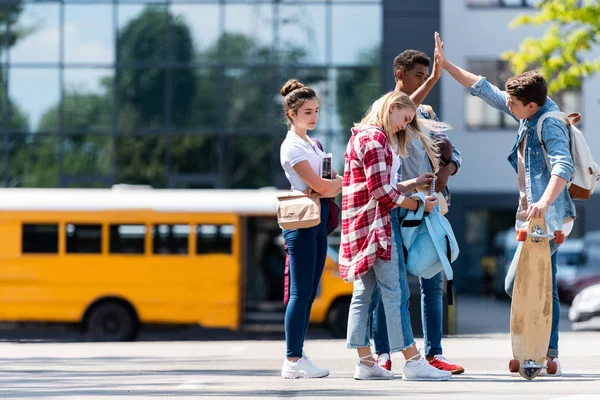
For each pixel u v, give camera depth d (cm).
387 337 963
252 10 4009
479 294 5091
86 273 2462
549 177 888
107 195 2486
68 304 2461
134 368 1089
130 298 2461
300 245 931
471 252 5128
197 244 2477
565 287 3744
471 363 1073
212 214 2477
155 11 4031
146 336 2670
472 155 5041
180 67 4025
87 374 1012
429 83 972
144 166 4038
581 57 4762
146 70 4031
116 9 4031
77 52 4031
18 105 4031
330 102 3991
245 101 4016
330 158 948
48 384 907
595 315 2438
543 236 848
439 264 896
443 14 5031
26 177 4025
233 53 4016
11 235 2470
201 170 4025
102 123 4031
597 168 898
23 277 2464
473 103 5044
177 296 2467
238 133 4016
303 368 932
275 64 4003
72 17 4031
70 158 4038
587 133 4994
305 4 4000
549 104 893
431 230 892
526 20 3212
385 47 3988
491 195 5031
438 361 934
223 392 811
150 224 2477
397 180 908
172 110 4028
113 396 795
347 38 3997
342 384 866
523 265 855
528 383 850
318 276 952
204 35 4025
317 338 2450
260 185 4022
